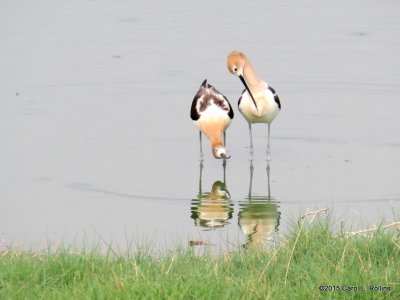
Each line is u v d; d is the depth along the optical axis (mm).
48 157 15109
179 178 14383
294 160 15273
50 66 20016
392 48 20891
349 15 23766
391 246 9383
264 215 12406
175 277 8430
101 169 14664
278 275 8688
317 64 19875
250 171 14805
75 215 12359
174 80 19250
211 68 19828
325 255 9250
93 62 20312
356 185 13711
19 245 10602
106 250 10664
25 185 13742
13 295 8070
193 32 22297
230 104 16891
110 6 25156
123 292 7934
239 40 21484
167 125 17109
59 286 8531
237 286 8281
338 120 17094
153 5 25281
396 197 13016
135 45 21406
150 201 13156
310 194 13344
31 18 23641
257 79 15461
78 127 16719
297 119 17328
